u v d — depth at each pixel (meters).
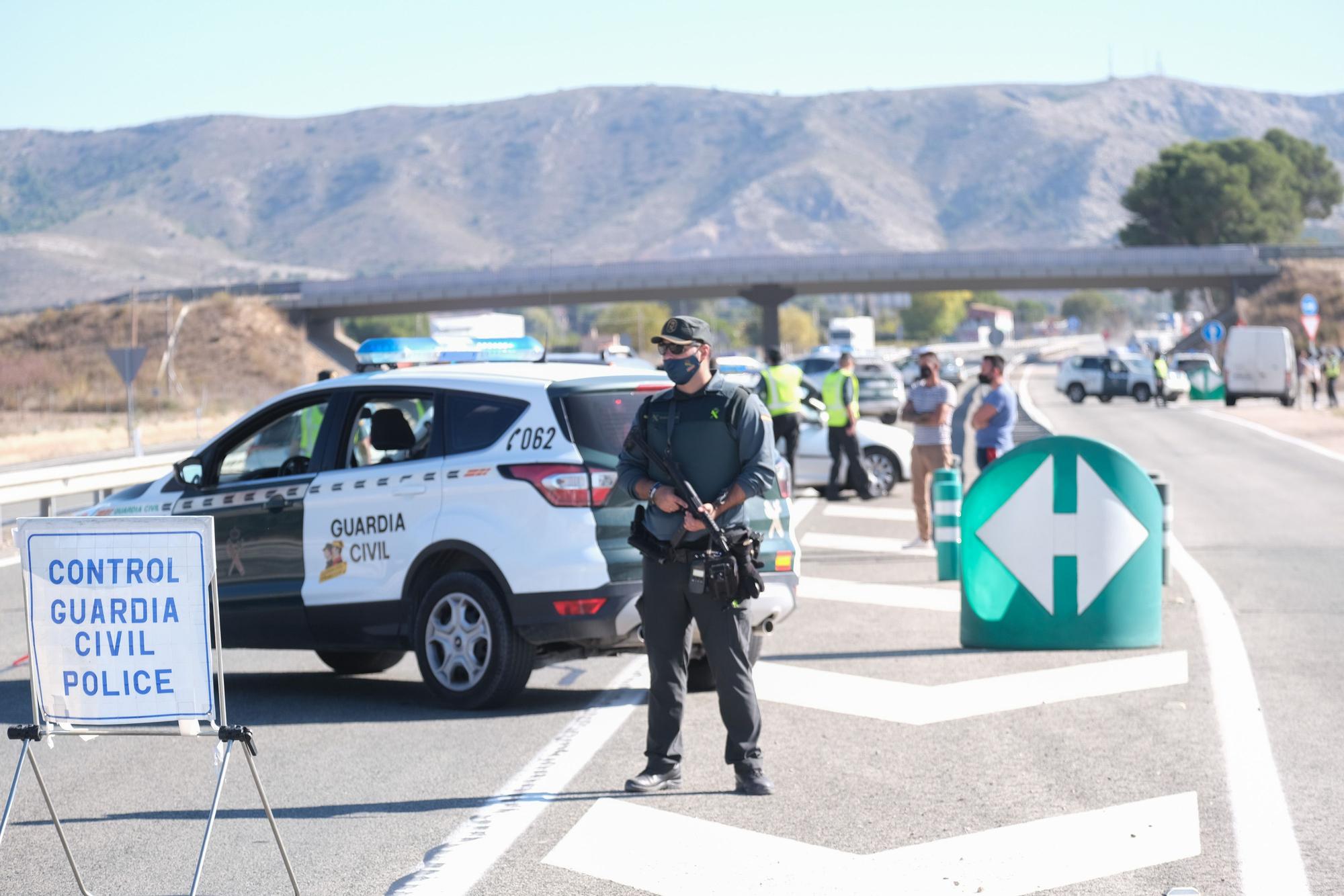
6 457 93.56
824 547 35.66
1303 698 18.47
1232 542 34.75
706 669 20.19
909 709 18.30
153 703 11.37
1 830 11.39
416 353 20.56
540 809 14.27
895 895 11.66
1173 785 14.68
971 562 22.36
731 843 13.05
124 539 11.34
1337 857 12.45
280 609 20.47
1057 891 11.70
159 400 163.75
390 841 13.38
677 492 14.38
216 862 12.88
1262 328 112.00
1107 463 21.94
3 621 27.52
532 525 18.50
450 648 19.12
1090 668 20.58
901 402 87.06
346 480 20.05
